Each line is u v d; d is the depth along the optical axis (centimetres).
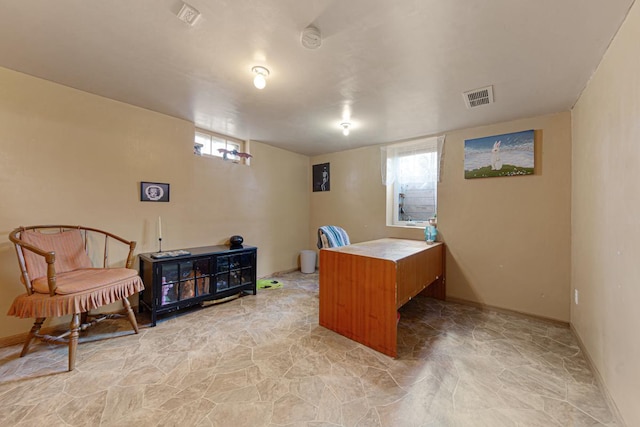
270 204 410
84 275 204
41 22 142
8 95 200
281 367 180
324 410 142
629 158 130
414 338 224
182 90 224
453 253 312
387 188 378
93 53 173
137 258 268
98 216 244
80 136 233
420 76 193
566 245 248
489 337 226
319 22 138
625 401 131
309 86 211
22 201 208
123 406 143
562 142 250
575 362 190
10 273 203
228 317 262
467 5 124
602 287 165
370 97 229
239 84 211
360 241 406
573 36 146
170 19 139
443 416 140
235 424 132
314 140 371
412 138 351
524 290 270
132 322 224
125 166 260
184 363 183
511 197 277
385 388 161
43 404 144
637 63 121
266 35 150
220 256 296
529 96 221
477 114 262
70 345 175
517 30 142
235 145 374
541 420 138
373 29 142
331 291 237
